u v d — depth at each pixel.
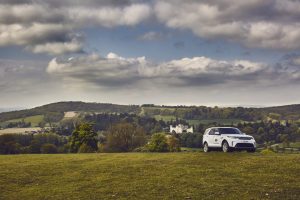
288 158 30.28
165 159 32.94
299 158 30.20
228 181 24.36
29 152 102.50
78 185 25.72
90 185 25.55
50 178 28.12
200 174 26.61
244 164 28.81
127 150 100.06
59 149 104.50
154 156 35.19
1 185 26.56
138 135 101.81
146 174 27.66
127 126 102.06
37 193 24.27
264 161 29.48
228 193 21.75
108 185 25.28
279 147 125.56
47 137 123.69
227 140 34.66
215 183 24.06
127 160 33.53
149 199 21.58
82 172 29.45
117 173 28.52
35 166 32.19
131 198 21.98
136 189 23.84
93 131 88.31
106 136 104.75
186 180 25.20
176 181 25.12
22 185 26.56
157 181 25.47
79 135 87.06
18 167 31.97
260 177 24.91
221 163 29.70
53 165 32.44
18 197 23.62
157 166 30.08
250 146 34.47
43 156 39.00
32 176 28.84
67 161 34.19
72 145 87.81
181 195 21.95
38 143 105.44
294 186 22.50
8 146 98.31
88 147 84.62
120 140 100.38
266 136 146.88
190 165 29.72
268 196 20.80
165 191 23.02
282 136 143.50
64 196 23.25
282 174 25.39
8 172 30.14
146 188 23.92
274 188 22.30
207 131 38.03
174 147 91.81
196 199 21.02
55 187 25.56
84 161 34.03
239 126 161.75
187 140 115.75
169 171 28.09
